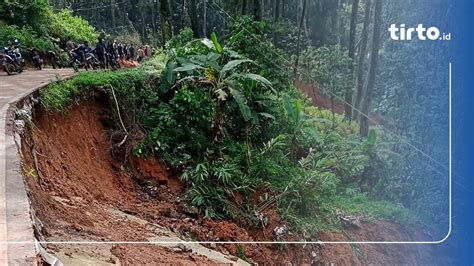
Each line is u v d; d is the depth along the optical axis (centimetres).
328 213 1120
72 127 883
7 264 277
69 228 531
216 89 1111
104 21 4422
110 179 923
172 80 1120
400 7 1880
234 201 991
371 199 1376
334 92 2175
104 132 985
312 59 2294
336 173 1367
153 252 607
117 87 1029
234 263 748
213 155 1068
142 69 1172
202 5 3038
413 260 1123
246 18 1447
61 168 737
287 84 1512
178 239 759
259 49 1399
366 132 1619
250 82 1180
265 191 1043
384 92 1822
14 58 1417
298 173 1129
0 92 856
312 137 1340
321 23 3562
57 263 345
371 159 1434
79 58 1766
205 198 954
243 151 1092
